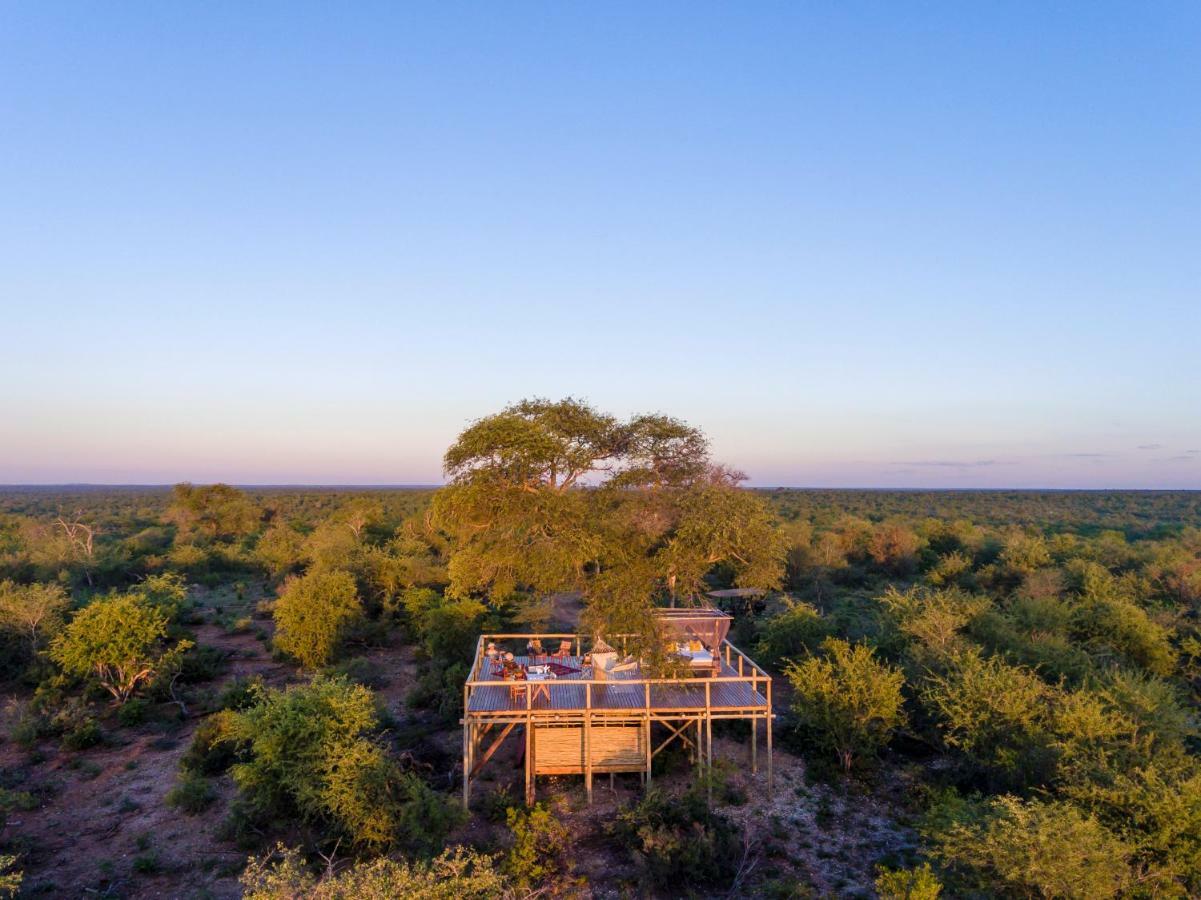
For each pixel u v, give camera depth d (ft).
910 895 30.17
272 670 77.20
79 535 160.15
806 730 59.16
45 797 48.01
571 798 49.55
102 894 36.91
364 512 177.06
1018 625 77.36
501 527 49.11
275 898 26.73
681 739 57.82
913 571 137.08
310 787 41.29
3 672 72.54
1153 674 67.36
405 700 67.21
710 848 39.81
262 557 141.79
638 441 52.13
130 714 61.36
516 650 79.20
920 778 52.75
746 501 50.98
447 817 40.75
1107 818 35.60
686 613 55.57
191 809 45.93
